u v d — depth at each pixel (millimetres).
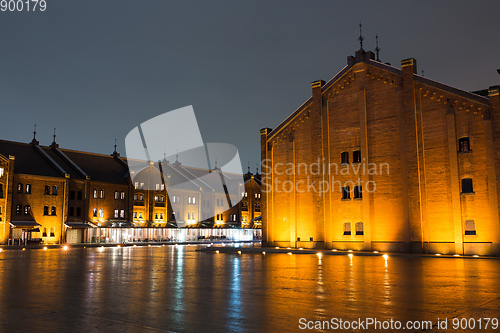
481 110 33844
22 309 10125
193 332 7895
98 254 36438
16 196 60156
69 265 23766
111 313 9633
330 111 42688
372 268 21844
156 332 7898
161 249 48000
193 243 74000
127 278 16844
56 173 65625
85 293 12688
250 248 41250
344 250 40000
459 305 10445
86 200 67812
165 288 13789
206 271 19969
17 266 23062
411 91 37281
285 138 46250
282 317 9125
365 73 40562
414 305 10453
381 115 39094
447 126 35188
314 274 18469
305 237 43469
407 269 21141
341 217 40688
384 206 38031
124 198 74000
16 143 67688
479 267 22562
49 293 12680
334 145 41969
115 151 80562
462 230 33812
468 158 34125
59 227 64188
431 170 35719
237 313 9570
